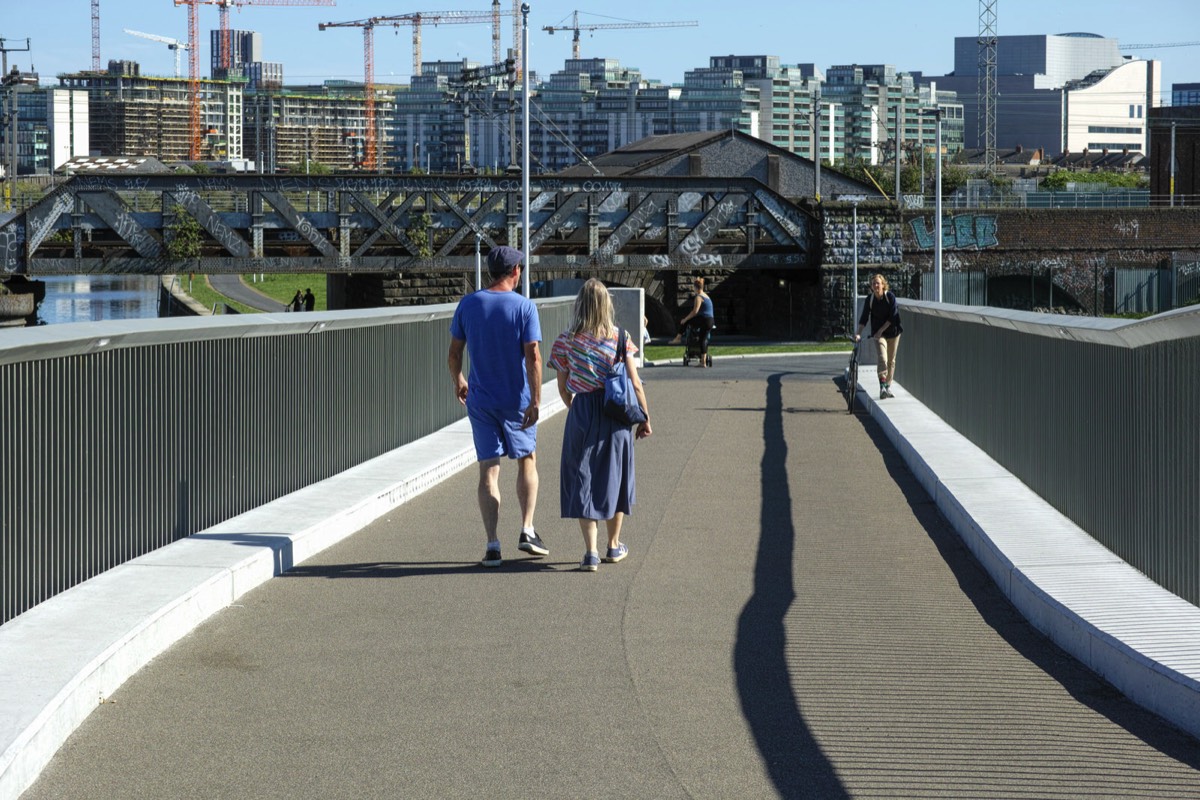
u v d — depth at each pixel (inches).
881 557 348.5
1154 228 2596.0
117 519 296.2
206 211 1764.3
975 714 217.6
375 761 195.9
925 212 2407.7
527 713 218.4
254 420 378.3
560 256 1939.0
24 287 1792.6
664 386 987.9
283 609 288.2
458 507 423.2
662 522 400.5
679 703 223.6
